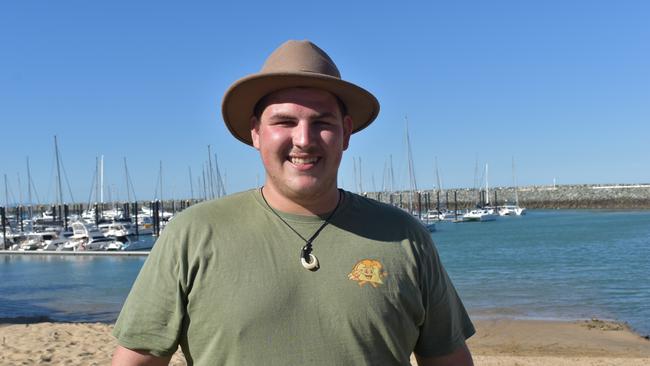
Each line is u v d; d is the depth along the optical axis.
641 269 30.67
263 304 2.07
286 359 2.04
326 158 2.23
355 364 2.08
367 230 2.25
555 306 20.03
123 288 27.70
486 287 25.45
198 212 2.26
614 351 13.17
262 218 2.22
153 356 2.21
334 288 2.12
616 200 105.94
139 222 71.00
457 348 2.44
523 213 98.06
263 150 2.28
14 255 47.19
